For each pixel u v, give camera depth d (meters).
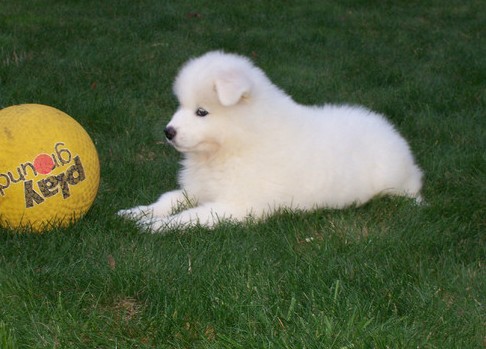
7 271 1.99
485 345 1.85
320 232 2.22
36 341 1.83
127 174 2.48
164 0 4.84
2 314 1.88
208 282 1.96
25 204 2.10
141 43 3.74
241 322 1.86
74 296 1.94
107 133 2.75
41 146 2.10
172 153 2.64
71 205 2.14
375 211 2.33
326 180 2.31
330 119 2.42
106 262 2.03
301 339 1.81
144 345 1.83
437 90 3.21
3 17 4.06
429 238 2.17
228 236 2.16
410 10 4.97
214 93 2.22
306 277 1.99
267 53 3.71
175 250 2.10
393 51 3.88
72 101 2.91
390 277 2.01
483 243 2.18
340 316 1.87
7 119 2.12
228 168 2.28
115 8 4.52
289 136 2.29
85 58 3.38
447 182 2.49
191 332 1.86
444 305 1.92
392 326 1.85
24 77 3.11
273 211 2.28
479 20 4.70
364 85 3.30
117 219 2.21
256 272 2.01
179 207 2.33
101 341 1.84
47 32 3.76
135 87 3.13
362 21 4.59
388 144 2.43
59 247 2.09
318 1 5.12
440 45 4.03
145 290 1.96
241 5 4.86
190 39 3.90
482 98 3.13
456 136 2.80
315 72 3.44
